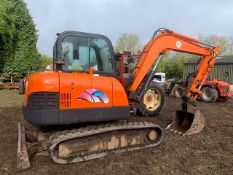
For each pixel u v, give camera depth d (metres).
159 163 5.08
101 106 5.42
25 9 25.38
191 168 4.87
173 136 6.88
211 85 15.23
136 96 7.23
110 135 5.55
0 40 23.84
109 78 5.68
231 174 4.63
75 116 5.16
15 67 24.64
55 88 5.02
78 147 5.19
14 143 6.36
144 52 7.25
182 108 7.71
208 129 7.75
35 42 26.19
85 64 5.85
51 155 4.84
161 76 27.95
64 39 5.68
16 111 10.88
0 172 4.73
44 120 4.91
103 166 4.95
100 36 6.04
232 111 11.60
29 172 4.71
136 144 5.84
